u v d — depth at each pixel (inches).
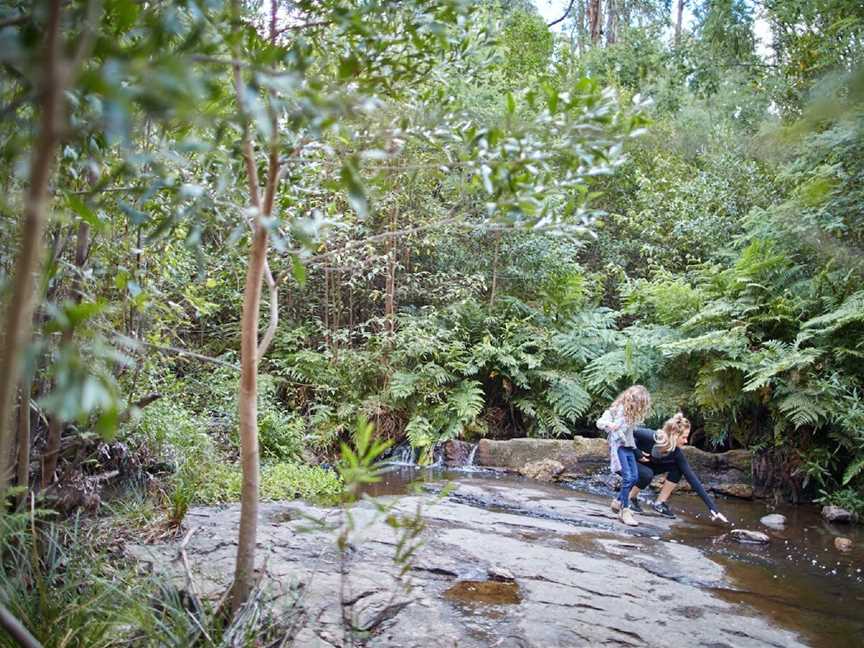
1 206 45.1
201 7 42.9
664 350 332.5
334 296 415.8
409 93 92.8
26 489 106.2
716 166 356.2
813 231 127.0
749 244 359.9
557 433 368.5
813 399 276.7
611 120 71.4
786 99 188.4
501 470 343.0
